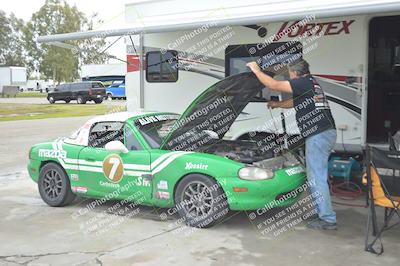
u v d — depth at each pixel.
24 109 30.55
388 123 8.48
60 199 6.74
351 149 7.52
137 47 9.70
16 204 7.09
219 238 5.34
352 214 6.32
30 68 81.69
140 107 9.71
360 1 6.18
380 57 8.50
